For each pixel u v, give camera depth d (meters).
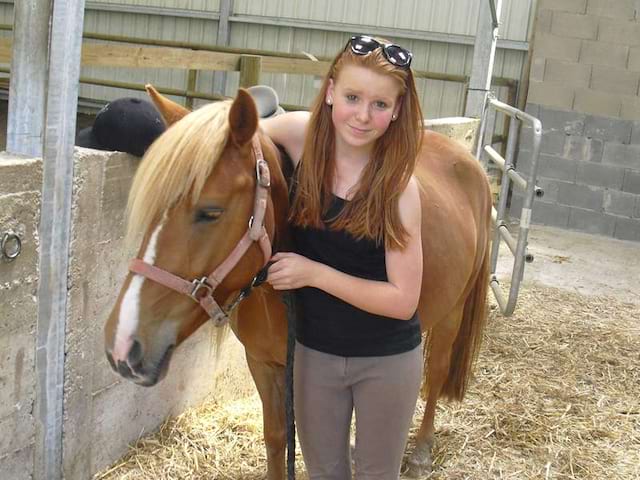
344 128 1.57
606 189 7.07
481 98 4.92
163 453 2.65
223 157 1.52
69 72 2.03
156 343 1.50
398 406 1.76
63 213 2.11
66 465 2.33
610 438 3.13
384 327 1.71
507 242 4.67
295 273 1.62
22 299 2.05
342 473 1.84
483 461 2.87
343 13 8.62
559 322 4.54
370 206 1.60
